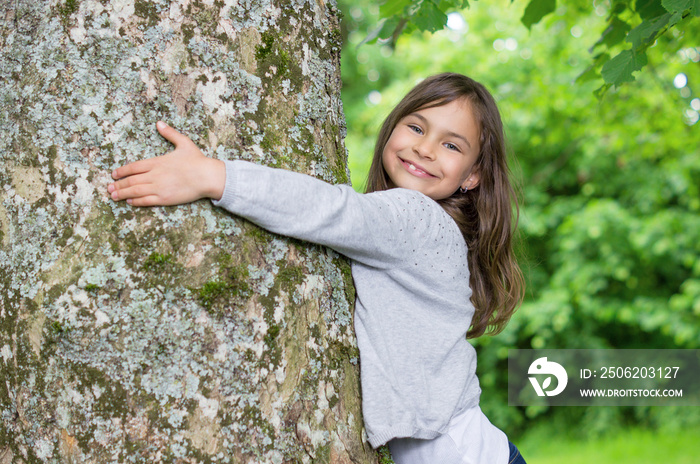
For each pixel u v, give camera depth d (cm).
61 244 119
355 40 980
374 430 146
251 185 123
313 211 131
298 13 142
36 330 119
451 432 165
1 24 128
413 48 772
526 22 288
